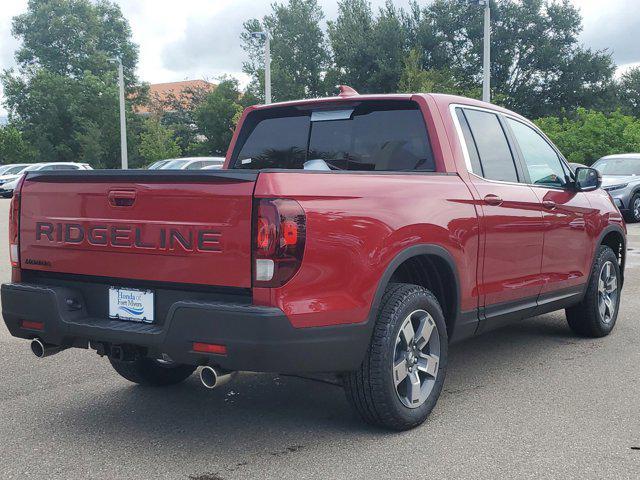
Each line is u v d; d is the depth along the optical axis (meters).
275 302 3.39
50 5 70.12
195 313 3.45
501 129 5.28
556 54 59.25
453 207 4.39
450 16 59.47
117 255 3.82
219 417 4.37
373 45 55.00
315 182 3.60
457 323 4.50
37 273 4.21
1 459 3.72
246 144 5.45
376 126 4.87
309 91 66.12
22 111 60.75
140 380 4.91
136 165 61.53
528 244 5.16
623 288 8.97
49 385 5.07
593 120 26.14
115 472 3.54
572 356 5.77
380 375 3.84
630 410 4.43
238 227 3.43
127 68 72.31
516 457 3.68
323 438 3.98
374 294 3.77
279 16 65.31
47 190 4.09
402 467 3.57
